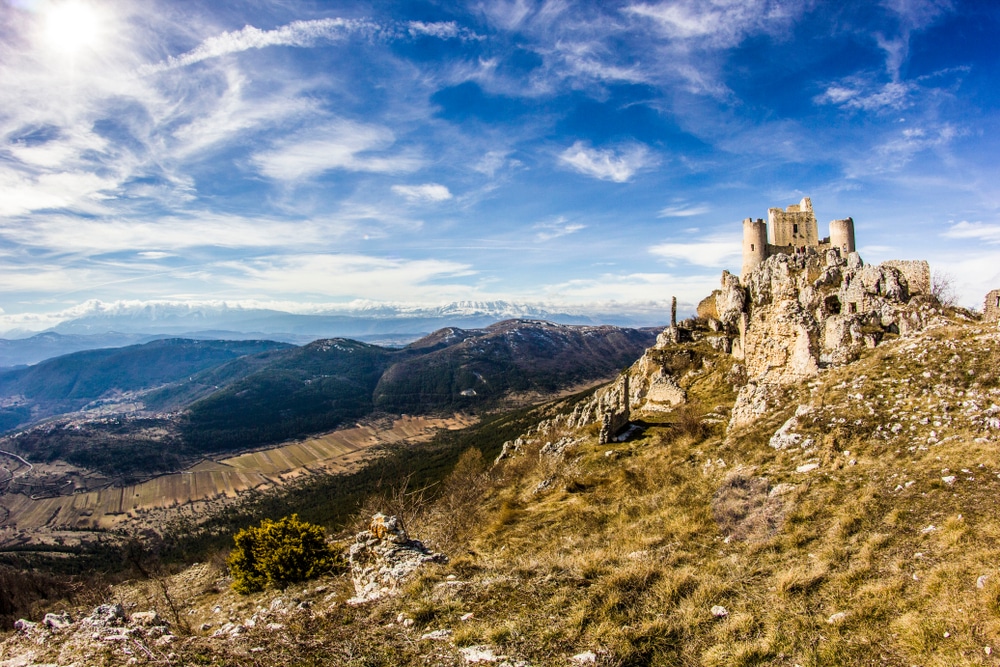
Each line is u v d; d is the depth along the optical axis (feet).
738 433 92.12
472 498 135.23
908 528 47.50
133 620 55.47
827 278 158.30
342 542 120.57
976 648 30.89
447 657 38.17
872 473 59.77
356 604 53.31
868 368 84.43
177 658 39.63
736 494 66.44
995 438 56.29
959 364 73.20
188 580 145.48
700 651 37.09
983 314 119.44
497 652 38.17
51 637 46.68
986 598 34.06
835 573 44.06
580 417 204.54
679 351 195.11
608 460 115.96
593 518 78.43
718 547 55.72
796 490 62.13
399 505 114.11
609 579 48.96
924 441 61.57
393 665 37.68
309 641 42.60
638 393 188.44
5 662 42.91
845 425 71.97
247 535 96.99
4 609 112.37
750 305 201.05
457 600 48.85
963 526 43.86
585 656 36.60
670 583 47.16
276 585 89.25
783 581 44.14
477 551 76.69
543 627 41.63
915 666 31.35
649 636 39.22
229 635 47.96
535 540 75.82
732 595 44.50
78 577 232.32
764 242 226.38
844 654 33.94
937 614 34.86
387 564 65.72
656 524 67.31
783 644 36.29
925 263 138.82
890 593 38.96
